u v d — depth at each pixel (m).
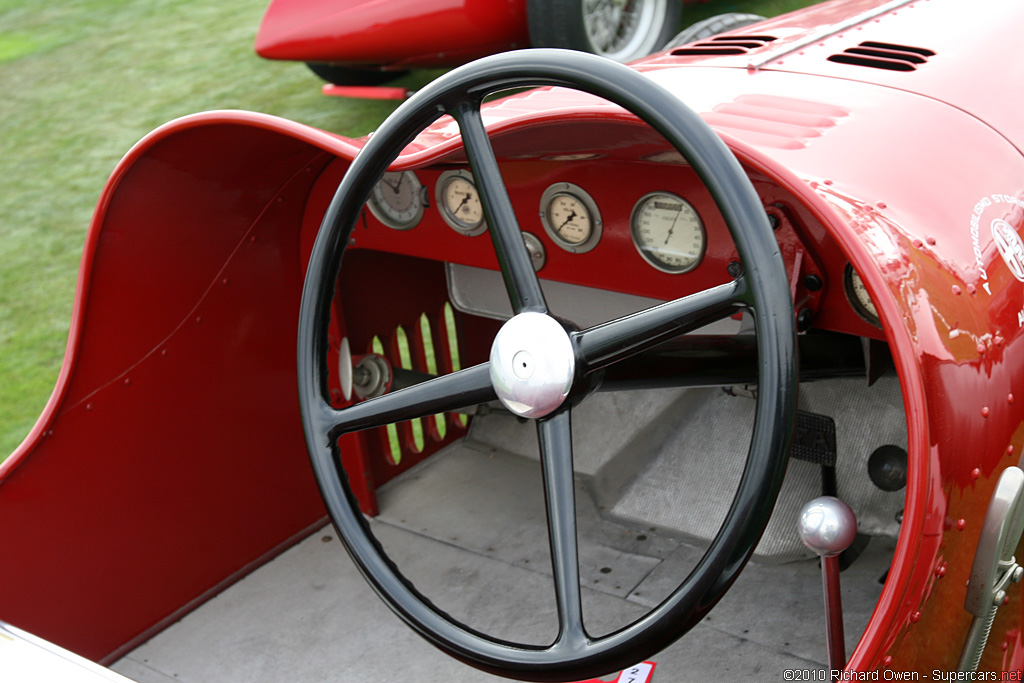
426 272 2.11
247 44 6.20
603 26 3.25
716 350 1.19
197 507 1.76
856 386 1.78
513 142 1.19
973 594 0.98
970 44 1.49
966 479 0.90
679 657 1.60
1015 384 1.02
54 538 1.54
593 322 1.73
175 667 1.67
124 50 6.59
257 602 1.82
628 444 2.08
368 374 1.91
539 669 0.94
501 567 1.88
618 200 1.44
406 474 2.21
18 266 4.07
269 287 1.77
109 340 1.54
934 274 0.95
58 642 1.58
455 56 3.64
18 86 6.21
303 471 1.96
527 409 0.92
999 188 1.18
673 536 1.91
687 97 1.33
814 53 1.47
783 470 0.83
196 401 1.71
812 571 1.74
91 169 4.84
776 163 0.92
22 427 2.99
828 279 1.22
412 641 1.70
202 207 1.57
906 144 1.16
